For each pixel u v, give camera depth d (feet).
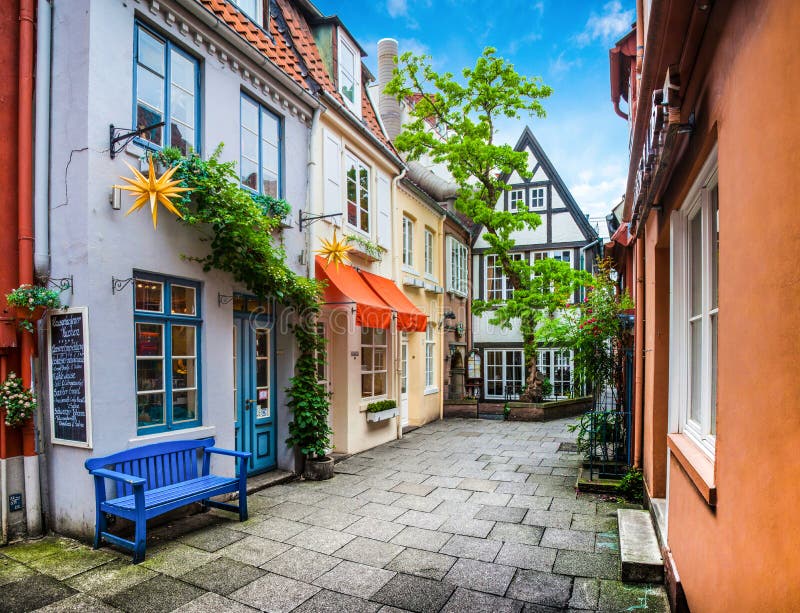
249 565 14.43
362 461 28.86
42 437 16.24
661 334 17.81
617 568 14.47
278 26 28.66
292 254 24.95
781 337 5.67
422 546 16.08
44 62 16.20
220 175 18.56
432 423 45.39
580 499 21.29
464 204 45.70
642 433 21.86
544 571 14.28
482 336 64.80
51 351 16.11
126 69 16.69
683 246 14.26
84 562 14.28
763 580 6.06
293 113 25.44
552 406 47.42
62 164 15.96
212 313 19.83
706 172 10.80
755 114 6.59
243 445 22.91
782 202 5.68
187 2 18.31
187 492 16.21
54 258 16.06
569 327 27.84
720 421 8.30
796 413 5.22
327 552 15.49
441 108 44.29
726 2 7.80
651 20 9.71
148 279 17.58
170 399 18.22
